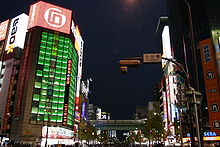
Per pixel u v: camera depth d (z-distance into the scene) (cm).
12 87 7750
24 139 6744
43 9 8531
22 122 6969
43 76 7794
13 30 8819
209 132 4916
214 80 5362
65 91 8025
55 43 8406
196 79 1120
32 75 7569
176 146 4738
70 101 8750
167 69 8969
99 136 13250
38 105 7412
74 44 9662
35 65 7719
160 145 5094
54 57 8219
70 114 8744
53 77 7975
